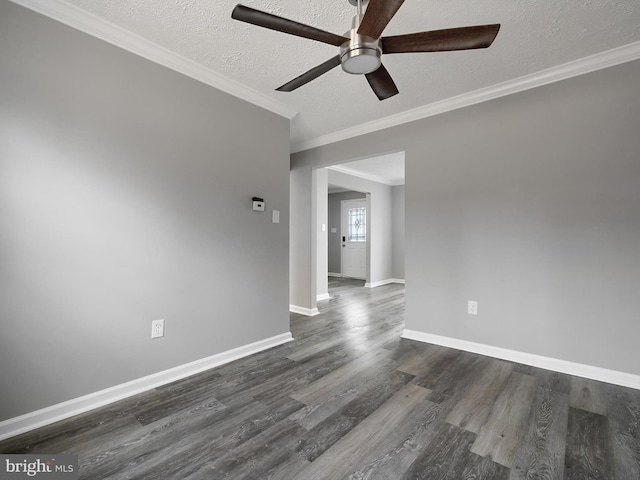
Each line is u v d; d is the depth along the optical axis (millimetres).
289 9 1801
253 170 2877
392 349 2951
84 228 1890
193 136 2424
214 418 1820
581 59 2279
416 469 1412
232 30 1979
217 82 2549
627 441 1599
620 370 2211
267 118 3000
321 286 5527
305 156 4340
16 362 1659
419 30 1973
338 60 1555
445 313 3023
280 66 2400
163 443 1600
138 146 2119
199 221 2467
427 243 3137
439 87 2703
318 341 3201
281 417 1829
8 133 1639
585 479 1350
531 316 2561
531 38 2037
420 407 1933
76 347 1860
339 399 2033
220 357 2602
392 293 6070
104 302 1971
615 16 1821
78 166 1867
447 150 3002
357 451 1536
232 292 2703
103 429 1714
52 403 1772
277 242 3117
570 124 2393
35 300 1717
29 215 1701
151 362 2189
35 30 1718
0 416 1613
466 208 2893
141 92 2133
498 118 2717
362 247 8094
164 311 2256
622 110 2203
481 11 1801
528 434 1659
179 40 2088
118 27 1954
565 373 2404
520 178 2613
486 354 2779
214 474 1388
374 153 3549
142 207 2141
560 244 2439
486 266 2783
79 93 1869
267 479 1354
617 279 2223
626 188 2191
